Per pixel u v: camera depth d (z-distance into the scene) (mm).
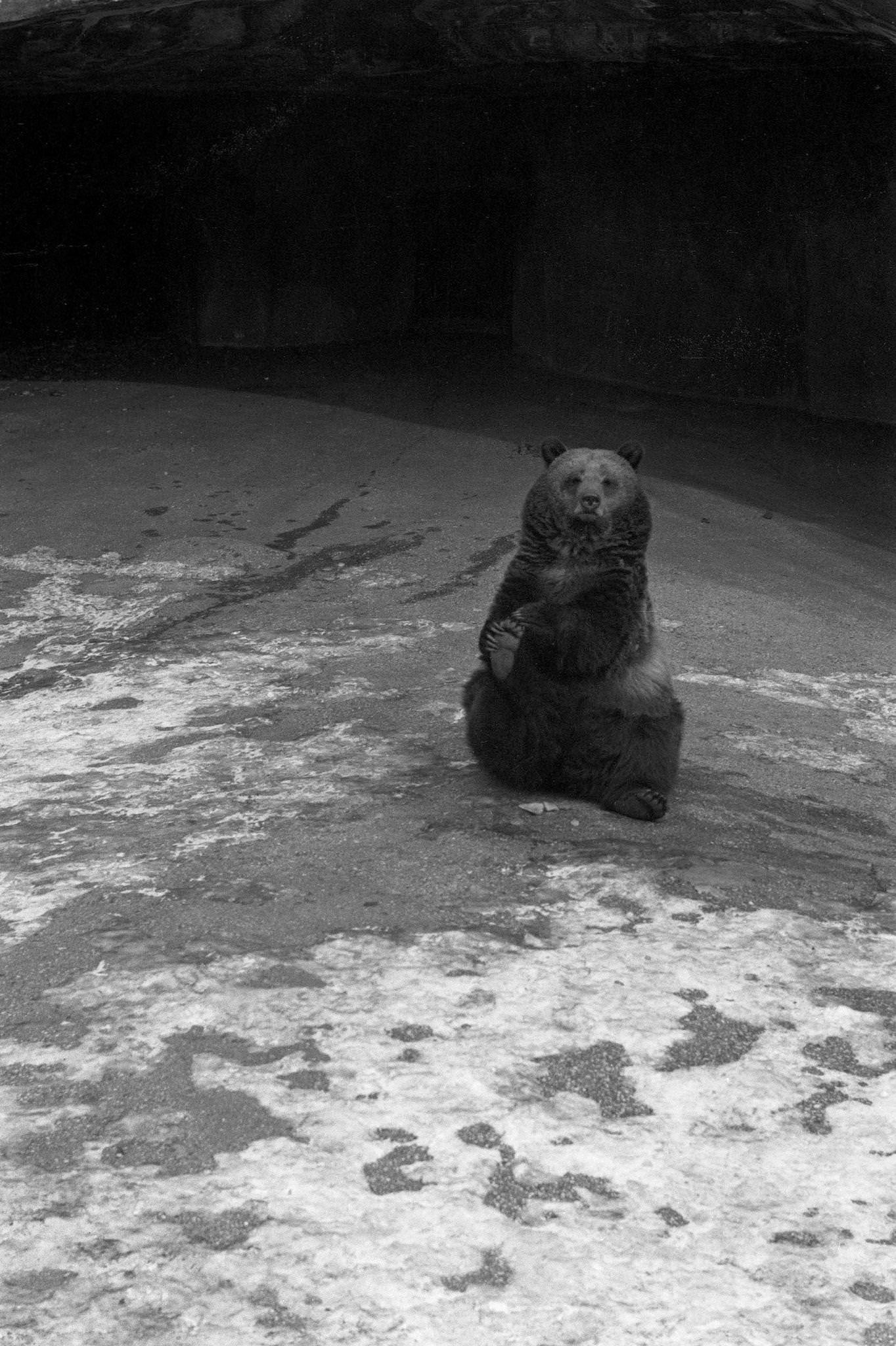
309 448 14039
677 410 16250
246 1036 4062
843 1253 3199
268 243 18297
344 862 5414
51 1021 4160
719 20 12320
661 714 6059
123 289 18828
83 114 17969
